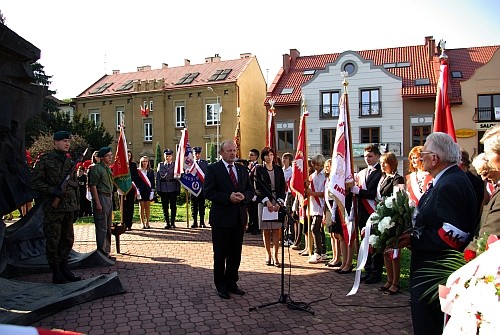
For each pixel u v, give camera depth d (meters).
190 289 5.60
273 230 6.89
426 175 4.70
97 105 39.03
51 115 36.34
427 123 28.28
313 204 7.26
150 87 36.78
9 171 6.82
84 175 12.23
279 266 6.90
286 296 5.04
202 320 4.46
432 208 2.96
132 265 7.03
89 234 10.71
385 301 5.11
